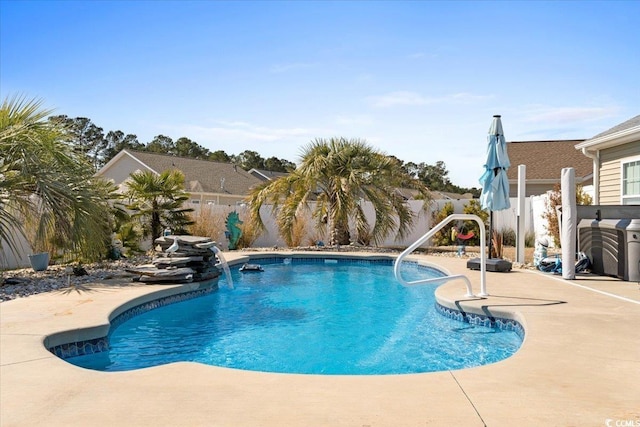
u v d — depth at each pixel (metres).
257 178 36.75
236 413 3.06
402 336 6.39
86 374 3.82
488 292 7.58
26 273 9.74
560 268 9.71
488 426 2.87
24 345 4.59
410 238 18.44
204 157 68.69
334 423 2.91
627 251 8.60
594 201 13.99
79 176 9.35
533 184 22.62
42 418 3.00
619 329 5.19
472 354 5.59
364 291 9.80
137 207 14.08
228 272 10.38
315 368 5.21
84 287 8.02
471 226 17.62
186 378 3.73
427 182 60.38
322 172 16.27
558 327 5.27
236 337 6.43
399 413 3.06
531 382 3.62
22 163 8.69
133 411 3.10
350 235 17.75
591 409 3.12
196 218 15.94
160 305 7.82
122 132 67.88
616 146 12.95
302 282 10.97
